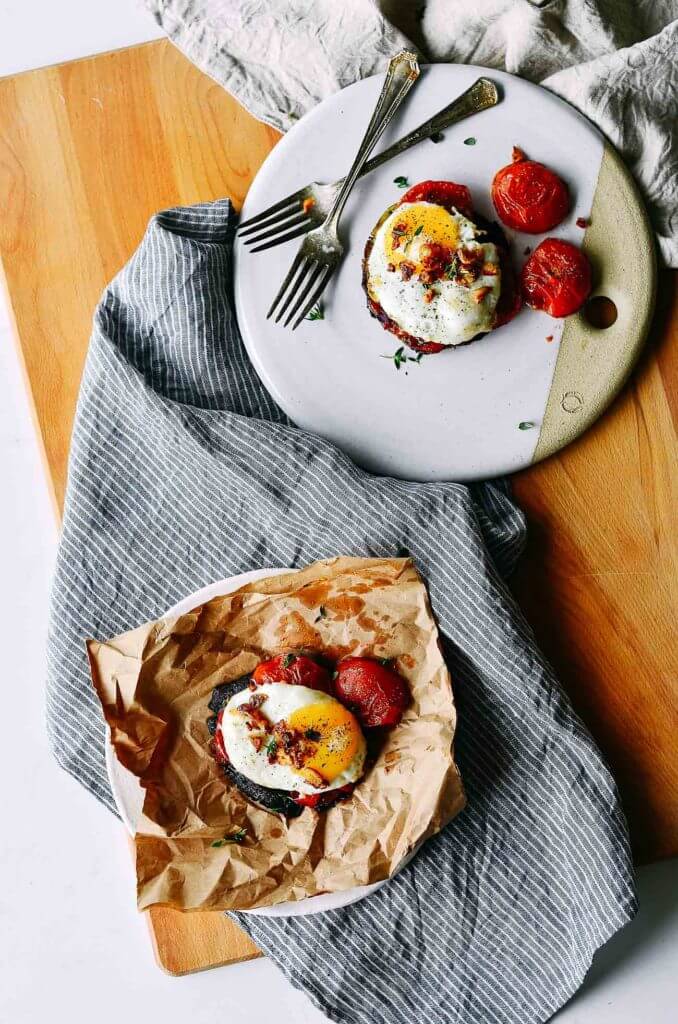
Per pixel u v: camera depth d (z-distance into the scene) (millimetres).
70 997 1036
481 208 922
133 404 919
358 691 877
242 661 904
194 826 877
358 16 918
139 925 1042
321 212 925
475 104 917
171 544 933
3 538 1048
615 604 934
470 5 920
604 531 936
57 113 961
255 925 924
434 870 921
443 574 896
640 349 920
